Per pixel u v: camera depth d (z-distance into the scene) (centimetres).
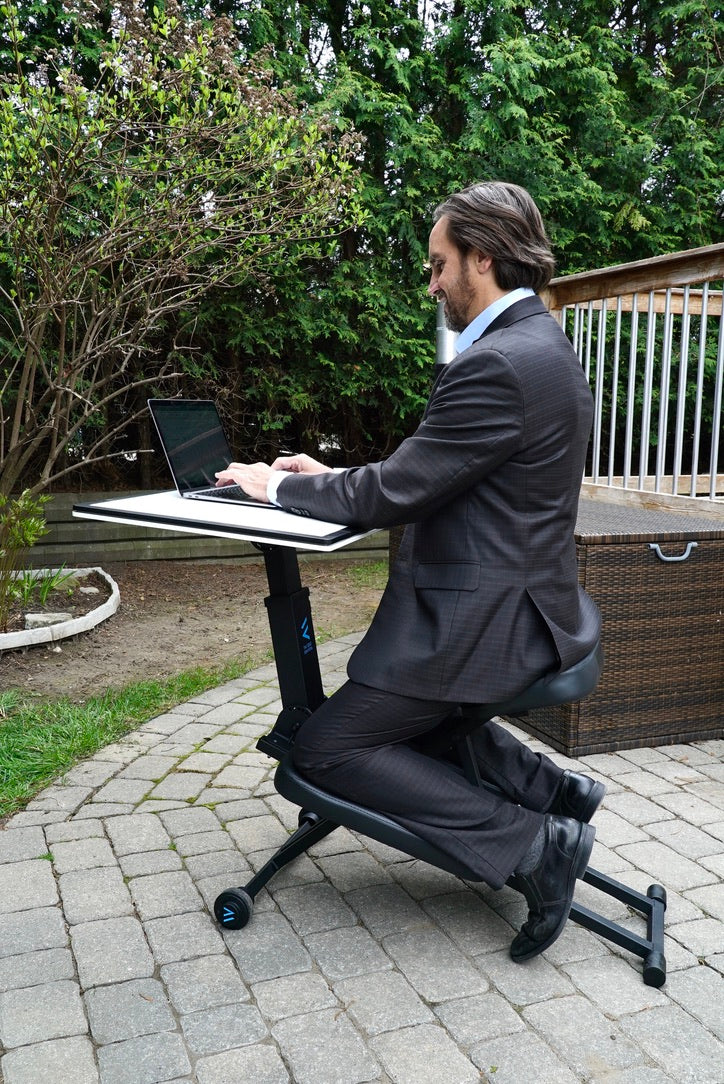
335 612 482
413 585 168
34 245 393
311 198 450
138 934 186
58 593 467
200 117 405
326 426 684
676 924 191
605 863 215
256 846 225
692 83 688
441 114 641
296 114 451
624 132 646
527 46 576
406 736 172
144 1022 158
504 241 163
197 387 607
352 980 171
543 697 161
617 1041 154
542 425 154
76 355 450
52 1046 152
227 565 596
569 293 416
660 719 292
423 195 613
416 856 171
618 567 276
